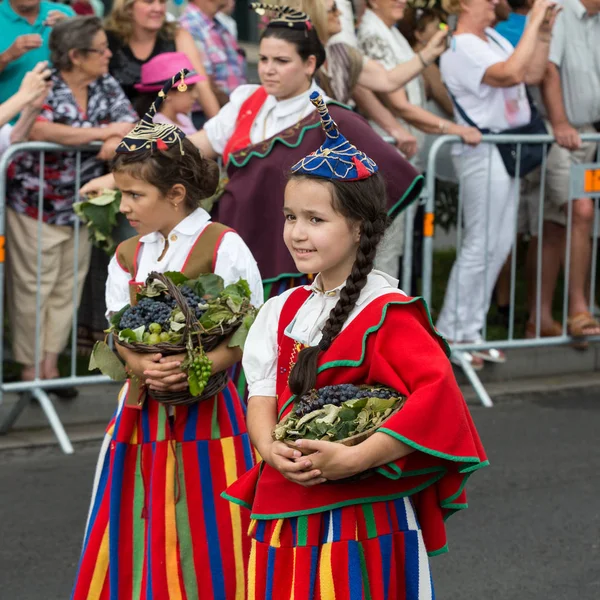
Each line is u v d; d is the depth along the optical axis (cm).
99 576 504
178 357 477
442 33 909
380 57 953
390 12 962
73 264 879
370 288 399
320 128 682
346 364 389
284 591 394
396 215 693
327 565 385
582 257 1022
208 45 1012
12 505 717
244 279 507
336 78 849
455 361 991
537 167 1015
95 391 902
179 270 513
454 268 989
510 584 608
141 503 501
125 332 477
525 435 871
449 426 377
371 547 388
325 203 389
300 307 414
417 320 393
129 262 528
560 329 1045
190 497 499
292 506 392
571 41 999
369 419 376
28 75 813
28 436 859
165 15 910
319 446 368
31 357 867
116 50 898
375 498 389
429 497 404
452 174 979
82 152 853
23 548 653
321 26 771
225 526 502
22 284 861
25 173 844
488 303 994
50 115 842
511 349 1041
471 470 383
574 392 1002
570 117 1013
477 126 969
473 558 641
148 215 507
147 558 495
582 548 658
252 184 684
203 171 513
